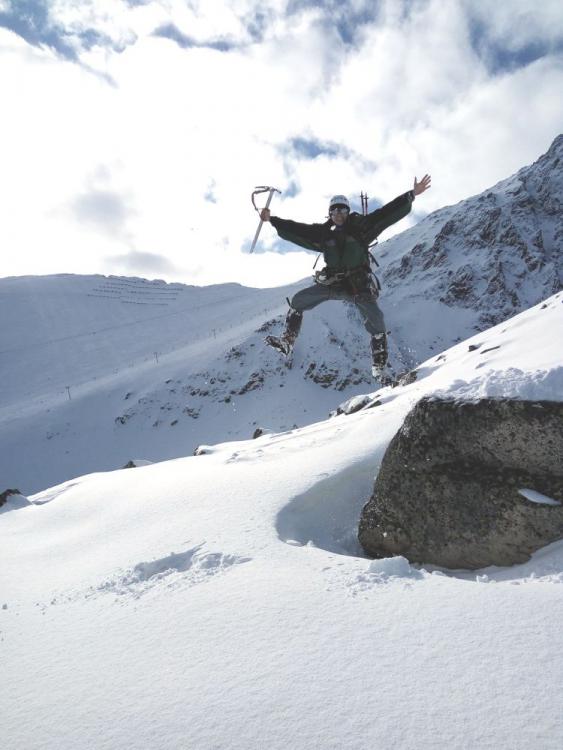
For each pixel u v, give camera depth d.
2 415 107.31
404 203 5.52
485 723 2.11
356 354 103.25
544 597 3.17
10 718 2.70
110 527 7.52
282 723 2.27
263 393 95.94
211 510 6.78
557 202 188.75
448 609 3.17
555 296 15.77
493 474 5.40
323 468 7.44
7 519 10.33
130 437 92.81
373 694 2.40
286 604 3.58
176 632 3.44
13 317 173.50
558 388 5.30
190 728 2.33
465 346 18.23
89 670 3.12
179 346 137.88
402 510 5.93
